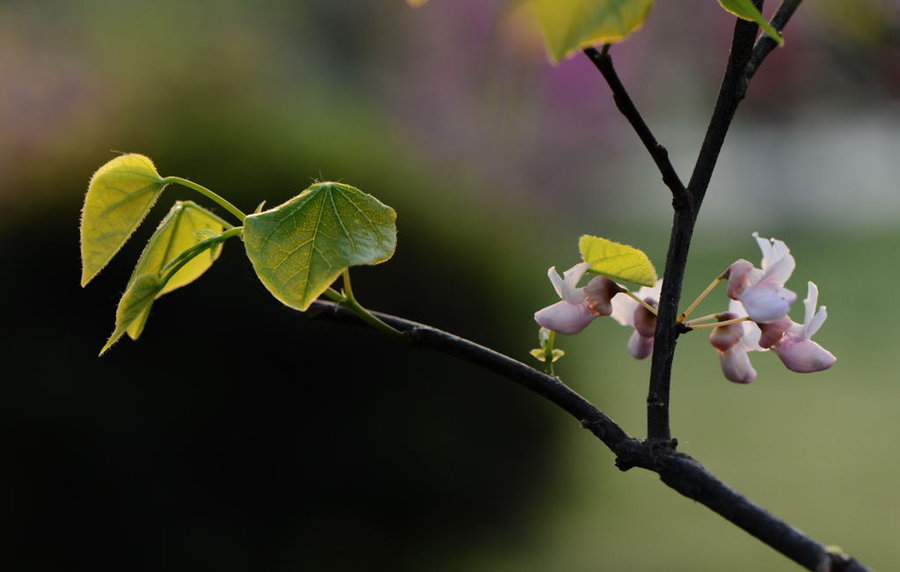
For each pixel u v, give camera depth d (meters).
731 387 22.53
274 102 10.75
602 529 15.08
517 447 10.62
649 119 37.34
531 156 32.12
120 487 9.69
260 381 9.88
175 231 3.27
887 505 16.08
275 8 31.83
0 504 9.59
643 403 20.41
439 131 26.50
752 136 45.72
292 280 2.66
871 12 4.84
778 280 3.19
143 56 10.55
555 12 1.51
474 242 10.56
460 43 30.61
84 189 9.68
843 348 25.11
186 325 9.73
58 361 9.55
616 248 3.27
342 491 10.15
